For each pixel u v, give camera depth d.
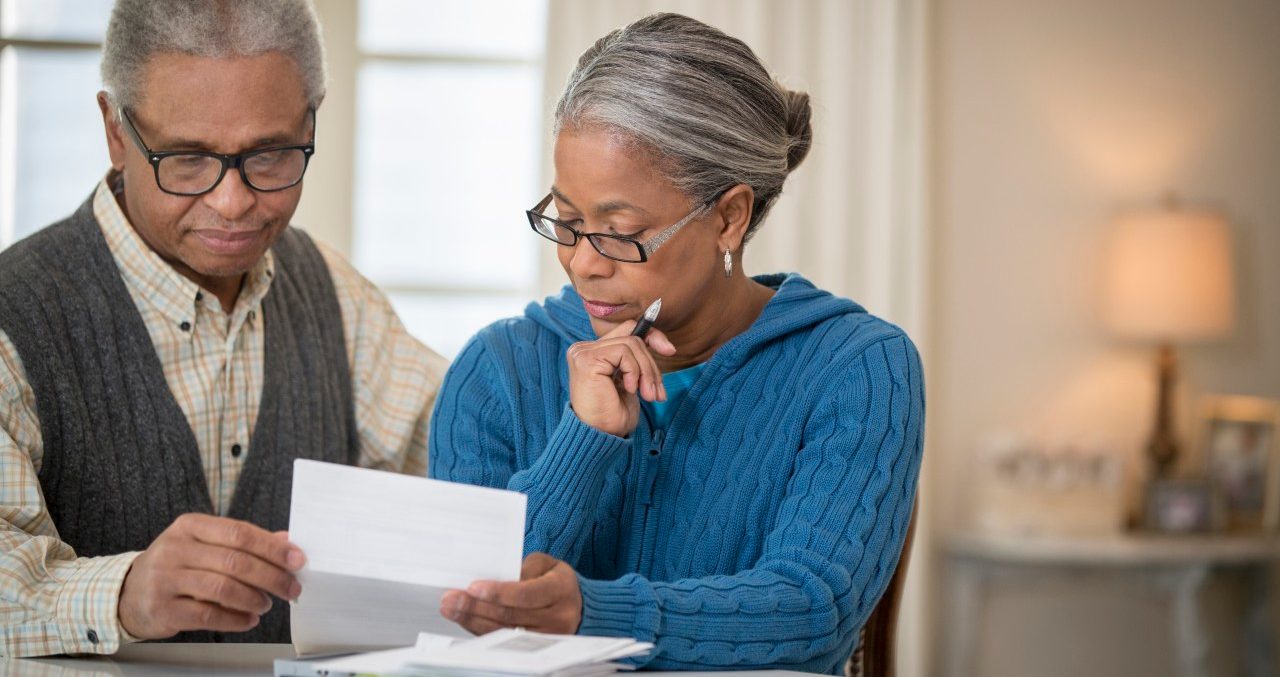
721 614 1.25
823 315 1.57
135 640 1.31
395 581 1.14
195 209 1.57
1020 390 4.17
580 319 1.61
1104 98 4.21
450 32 3.91
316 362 1.88
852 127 4.01
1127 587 4.16
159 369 1.71
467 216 3.92
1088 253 4.19
